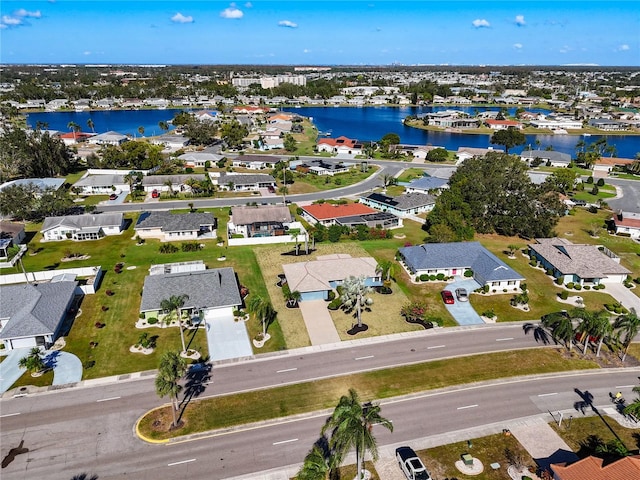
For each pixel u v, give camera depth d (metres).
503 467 42.66
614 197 138.25
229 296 68.81
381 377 55.12
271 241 97.25
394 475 41.62
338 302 69.88
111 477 41.19
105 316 67.44
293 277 74.81
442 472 42.03
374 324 66.62
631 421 48.84
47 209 109.50
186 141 199.88
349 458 43.72
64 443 44.91
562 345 62.53
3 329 59.94
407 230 107.12
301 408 49.84
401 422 48.19
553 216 101.94
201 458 43.31
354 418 37.22
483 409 50.28
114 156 160.50
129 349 59.84
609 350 61.59
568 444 45.53
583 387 54.25
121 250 92.50
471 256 84.19
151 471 41.84
